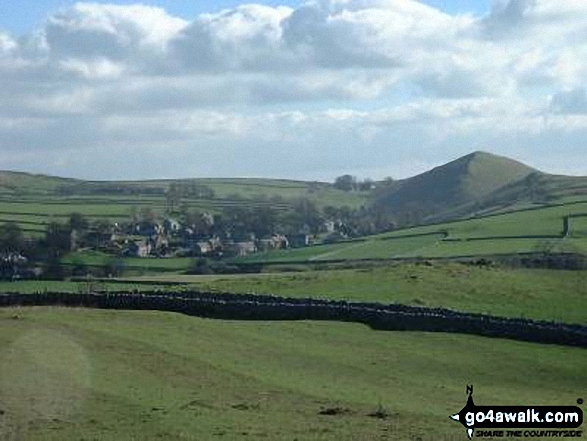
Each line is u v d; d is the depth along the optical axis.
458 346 69.44
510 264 111.31
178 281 121.75
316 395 51.00
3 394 47.22
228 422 42.91
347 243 194.88
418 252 159.25
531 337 71.31
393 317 76.31
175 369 55.59
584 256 125.31
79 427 41.50
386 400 50.81
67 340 62.03
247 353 63.31
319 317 79.69
